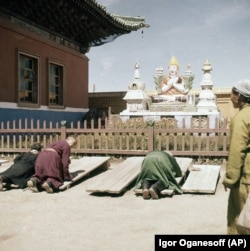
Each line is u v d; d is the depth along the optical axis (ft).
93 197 23.34
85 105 78.95
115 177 27.04
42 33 61.87
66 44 70.69
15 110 53.16
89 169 30.32
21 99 56.59
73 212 19.54
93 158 35.27
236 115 10.89
